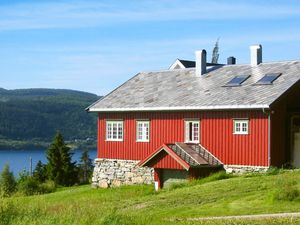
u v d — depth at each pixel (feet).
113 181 157.69
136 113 154.40
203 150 140.56
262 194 101.19
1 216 68.54
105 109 158.51
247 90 138.31
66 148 217.36
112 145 159.12
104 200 123.24
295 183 104.99
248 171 132.77
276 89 133.28
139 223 67.87
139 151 153.17
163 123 149.18
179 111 145.69
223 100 137.69
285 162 134.41
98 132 162.40
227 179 122.62
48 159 216.13
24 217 67.67
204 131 141.28
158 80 164.04
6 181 179.42
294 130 136.46
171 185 130.72
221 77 150.82
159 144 149.38
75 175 216.95
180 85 155.63
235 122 135.74
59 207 82.89
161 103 148.56
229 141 136.46
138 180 151.94
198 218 84.89
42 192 178.81
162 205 103.09
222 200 101.24
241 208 93.30
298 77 135.54
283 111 133.90
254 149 132.26
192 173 134.10
